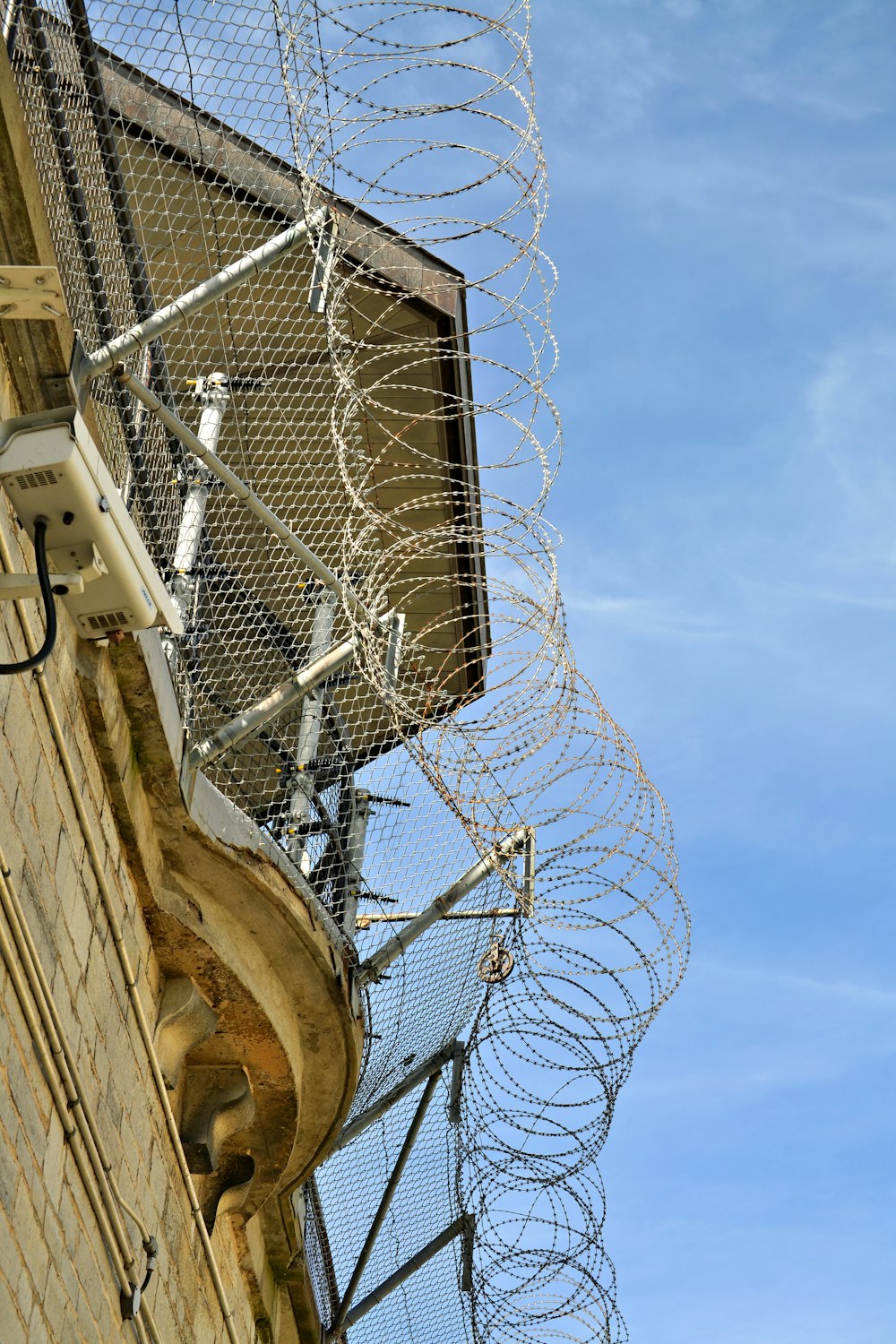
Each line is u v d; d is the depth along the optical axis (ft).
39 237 16.12
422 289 22.43
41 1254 15.93
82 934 18.24
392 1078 29.30
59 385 17.47
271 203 22.24
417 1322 29.71
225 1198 23.90
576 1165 26.50
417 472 29.53
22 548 16.76
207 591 23.62
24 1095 15.79
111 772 19.35
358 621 24.43
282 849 24.64
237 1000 22.43
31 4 16.92
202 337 25.61
